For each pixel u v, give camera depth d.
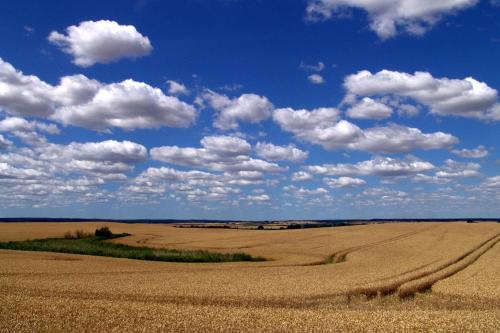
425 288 30.48
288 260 51.19
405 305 25.66
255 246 66.69
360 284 30.34
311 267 42.75
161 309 20.59
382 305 25.58
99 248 59.59
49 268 38.94
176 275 35.94
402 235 80.31
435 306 25.61
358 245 66.56
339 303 25.73
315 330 17.88
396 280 31.62
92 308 20.30
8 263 42.12
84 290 26.61
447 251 57.19
